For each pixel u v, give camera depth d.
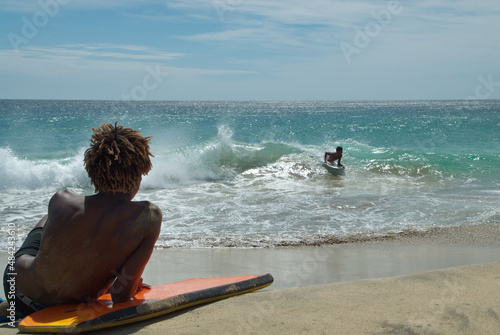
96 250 2.45
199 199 9.83
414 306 2.62
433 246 6.15
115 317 2.36
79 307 2.55
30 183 11.81
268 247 6.10
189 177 12.91
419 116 66.69
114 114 69.62
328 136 31.23
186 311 2.67
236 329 2.32
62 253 2.45
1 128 35.84
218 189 11.32
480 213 8.24
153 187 11.59
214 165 14.00
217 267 5.11
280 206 8.98
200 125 43.03
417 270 4.98
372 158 15.66
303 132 34.44
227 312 2.61
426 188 11.44
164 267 5.10
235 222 7.60
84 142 25.20
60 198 2.54
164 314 2.61
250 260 5.44
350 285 3.17
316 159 15.20
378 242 6.37
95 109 98.00
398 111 94.88
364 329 2.27
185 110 107.44
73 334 2.28
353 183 12.33
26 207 9.18
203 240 6.43
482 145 25.39
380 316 2.46
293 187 11.63
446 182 12.45
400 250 5.95
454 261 5.38
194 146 14.87
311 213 8.31
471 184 12.07
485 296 2.78
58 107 112.75
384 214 8.21
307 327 2.32
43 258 2.47
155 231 2.56
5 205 9.37
